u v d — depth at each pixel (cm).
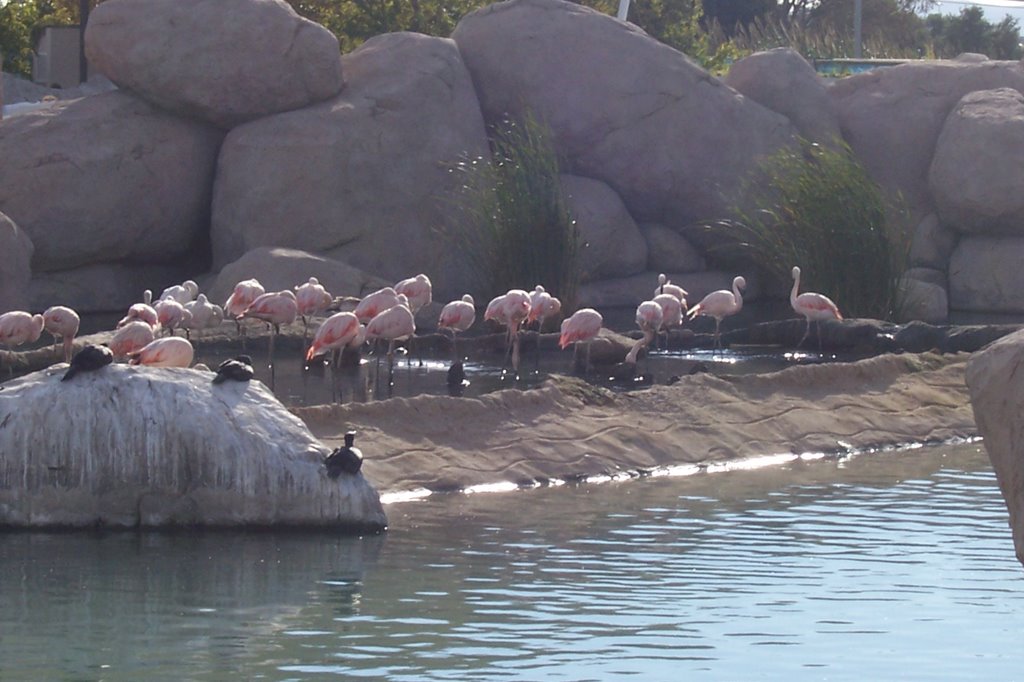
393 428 1134
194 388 976
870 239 1970
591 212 2236
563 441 1184
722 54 3822
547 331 1866
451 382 1438
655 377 1507
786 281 2078
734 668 693
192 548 917
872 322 1738
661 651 718
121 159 2041
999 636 748
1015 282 2242
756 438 1273
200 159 2128
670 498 1081
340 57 2166
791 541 945
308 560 888
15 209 1962
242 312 1550
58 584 833
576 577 853
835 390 1388
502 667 692
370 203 2097
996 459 582
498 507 1045
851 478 1168
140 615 774
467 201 2105
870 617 778
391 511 1025
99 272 2061
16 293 1858
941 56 4700
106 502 957
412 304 1645
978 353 589
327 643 725
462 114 2233
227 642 730
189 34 2084
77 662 697
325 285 1905
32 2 3766
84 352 973
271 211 2047
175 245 2130
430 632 747
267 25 2100
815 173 2052
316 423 1110
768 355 1691
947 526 991
